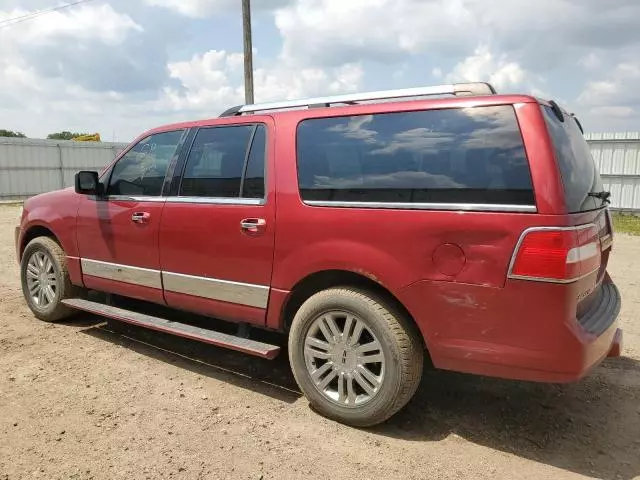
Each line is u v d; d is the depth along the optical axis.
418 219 3.05
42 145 28.33
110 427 3.31
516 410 3.65
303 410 3.60
